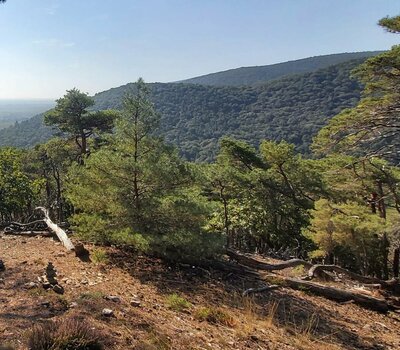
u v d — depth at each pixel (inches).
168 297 273.4
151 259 388.8
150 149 386.0
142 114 373.4
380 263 1045.8
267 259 597.9
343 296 422.0
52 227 480.7
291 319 303.1
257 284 388.2
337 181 831.1
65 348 149.9
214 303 293.4
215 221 1030.4
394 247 774.5
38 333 152.5
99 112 1147.3
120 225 373.1
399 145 613.3
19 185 927.7
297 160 1195.9
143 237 349.4
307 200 1157.7
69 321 164.7
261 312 301.7
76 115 1124.5
